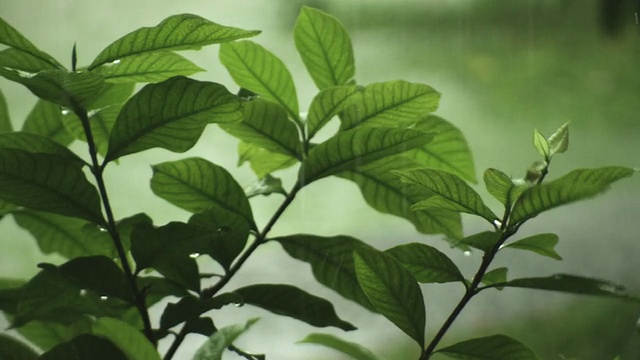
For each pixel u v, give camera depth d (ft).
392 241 5.04
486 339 4.14
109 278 4.11
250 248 4.31
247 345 4.70
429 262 4.18
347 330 4.22
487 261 4.15
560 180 3.99
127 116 4.07
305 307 4.23
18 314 4.14
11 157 4.03
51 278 4.08
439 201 4.12
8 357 4.22
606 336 4.61
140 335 3.99
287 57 5.11
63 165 4.06
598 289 4.07
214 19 5.09
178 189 4.30
